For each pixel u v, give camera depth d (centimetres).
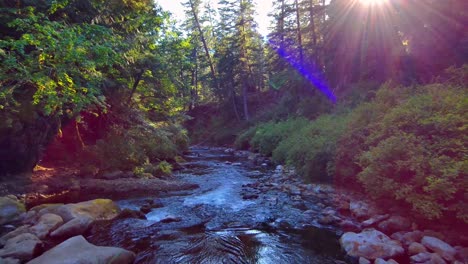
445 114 607
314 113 1986
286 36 2728
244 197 860
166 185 1029
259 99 3522
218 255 484
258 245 525
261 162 1678
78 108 822
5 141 852
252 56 3559
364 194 785
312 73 2323
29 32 700
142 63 1313
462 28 1094
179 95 1905
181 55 1448
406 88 952
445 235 500
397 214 610
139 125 1488
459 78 875
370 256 453
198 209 750
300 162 1128
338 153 873
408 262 435
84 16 970
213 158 2002
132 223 638
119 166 1215
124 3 1130
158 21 1239
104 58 732
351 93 1650
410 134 598
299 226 620
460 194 484
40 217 598
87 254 413
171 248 511
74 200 830
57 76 663
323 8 2239
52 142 1148
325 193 853
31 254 454
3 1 752
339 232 578
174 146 1772
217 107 3909
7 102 700
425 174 529
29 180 928
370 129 800
